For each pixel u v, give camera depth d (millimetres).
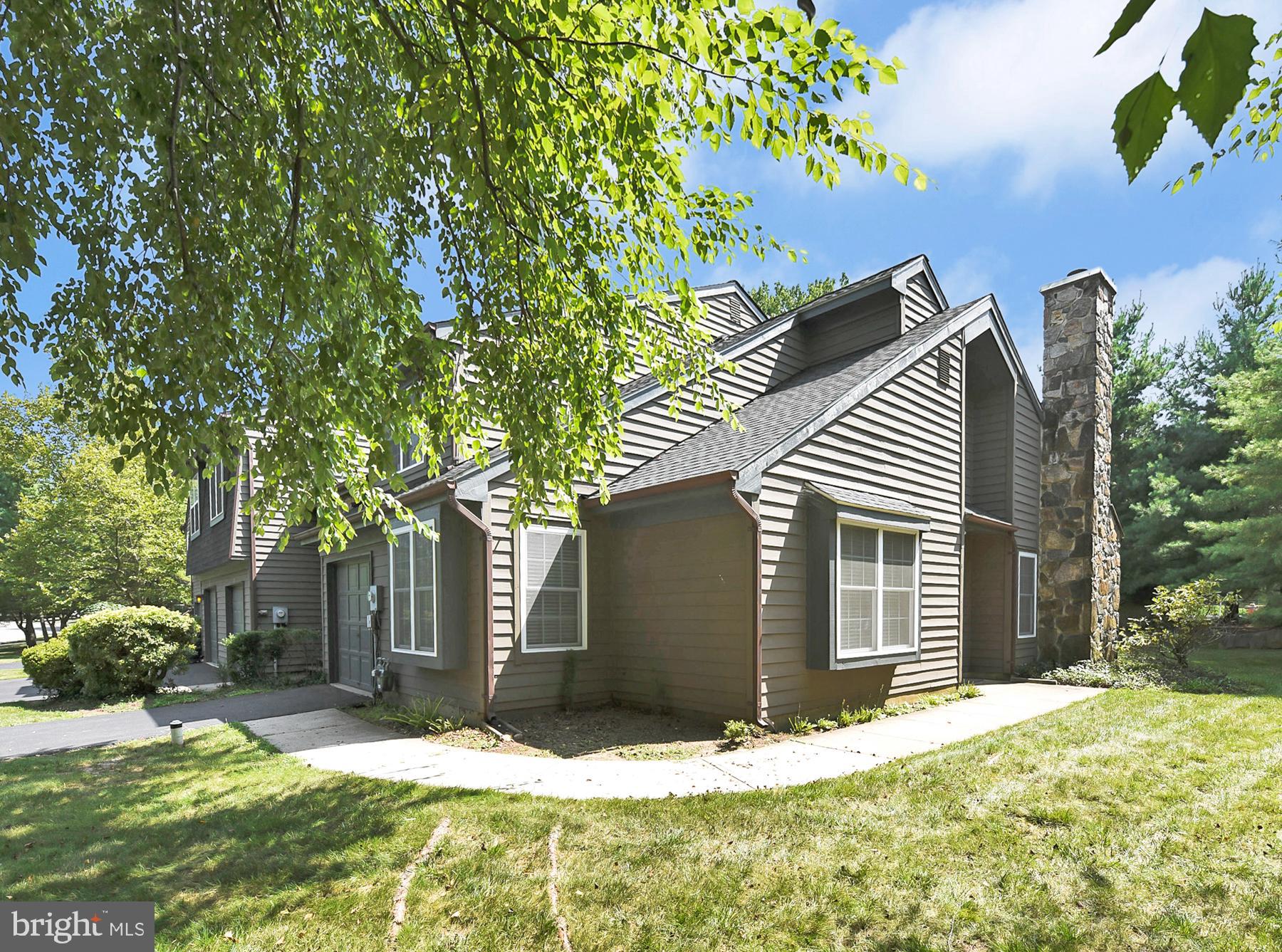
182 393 3152
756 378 10367
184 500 3533
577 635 7977
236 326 3836
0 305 3029
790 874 3453
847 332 10945
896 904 3150
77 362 3291
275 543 13094
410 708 8203
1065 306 11273
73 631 11016
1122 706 7621
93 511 18578
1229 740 5789
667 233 3867
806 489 7363
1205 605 10125
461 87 2955
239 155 3346
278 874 3584
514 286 3885
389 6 3377
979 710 7922
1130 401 20359
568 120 3314
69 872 3713
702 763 5582
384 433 3648
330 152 3236
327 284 3520
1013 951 2783
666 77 2930
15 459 24938
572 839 3904
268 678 12109
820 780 4945
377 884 3443
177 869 3703
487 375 3594
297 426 3395
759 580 6699
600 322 4094
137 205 3562
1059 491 11156
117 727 8391
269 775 5535
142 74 2961
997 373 11898
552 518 7848
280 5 3330
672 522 7605
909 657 8180
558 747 6328
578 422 4090
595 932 2977
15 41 2859
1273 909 3035
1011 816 4148
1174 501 18125
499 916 3100
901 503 8641
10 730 8461
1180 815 4090
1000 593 11523
